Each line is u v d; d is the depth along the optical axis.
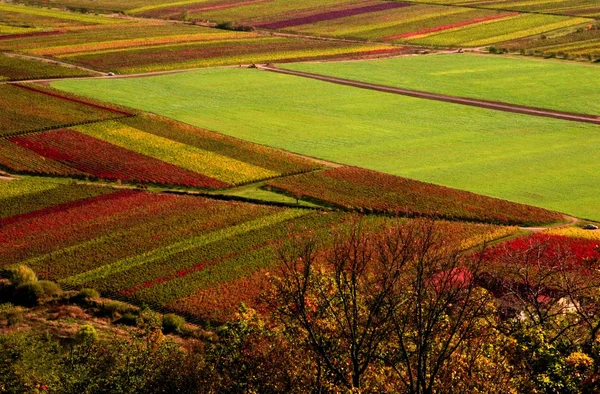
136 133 193.88
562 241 126.56
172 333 99.19
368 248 83.12
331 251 100.56
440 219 141.12
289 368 57.81
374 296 59.22
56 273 118.19
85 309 107.75
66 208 144.25
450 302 58.28
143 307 105.69
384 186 158.50
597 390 51.41
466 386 51.62
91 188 155.00
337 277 59.50
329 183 160.12
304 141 193.88
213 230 134.75
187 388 60.34
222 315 104.06
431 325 52.94
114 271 118.50
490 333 57.62
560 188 159.50
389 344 57.38
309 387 55.47
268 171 167.50
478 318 58.28
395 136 199.12
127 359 67.38
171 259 122.75
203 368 61.94
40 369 78.50
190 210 144.12
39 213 141.50
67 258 123.25
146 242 129.62
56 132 192.75
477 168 172.50
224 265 119.94
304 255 82.38
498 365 53.44
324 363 57.06
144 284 114.00
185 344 92.94
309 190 155.50
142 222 138.25
